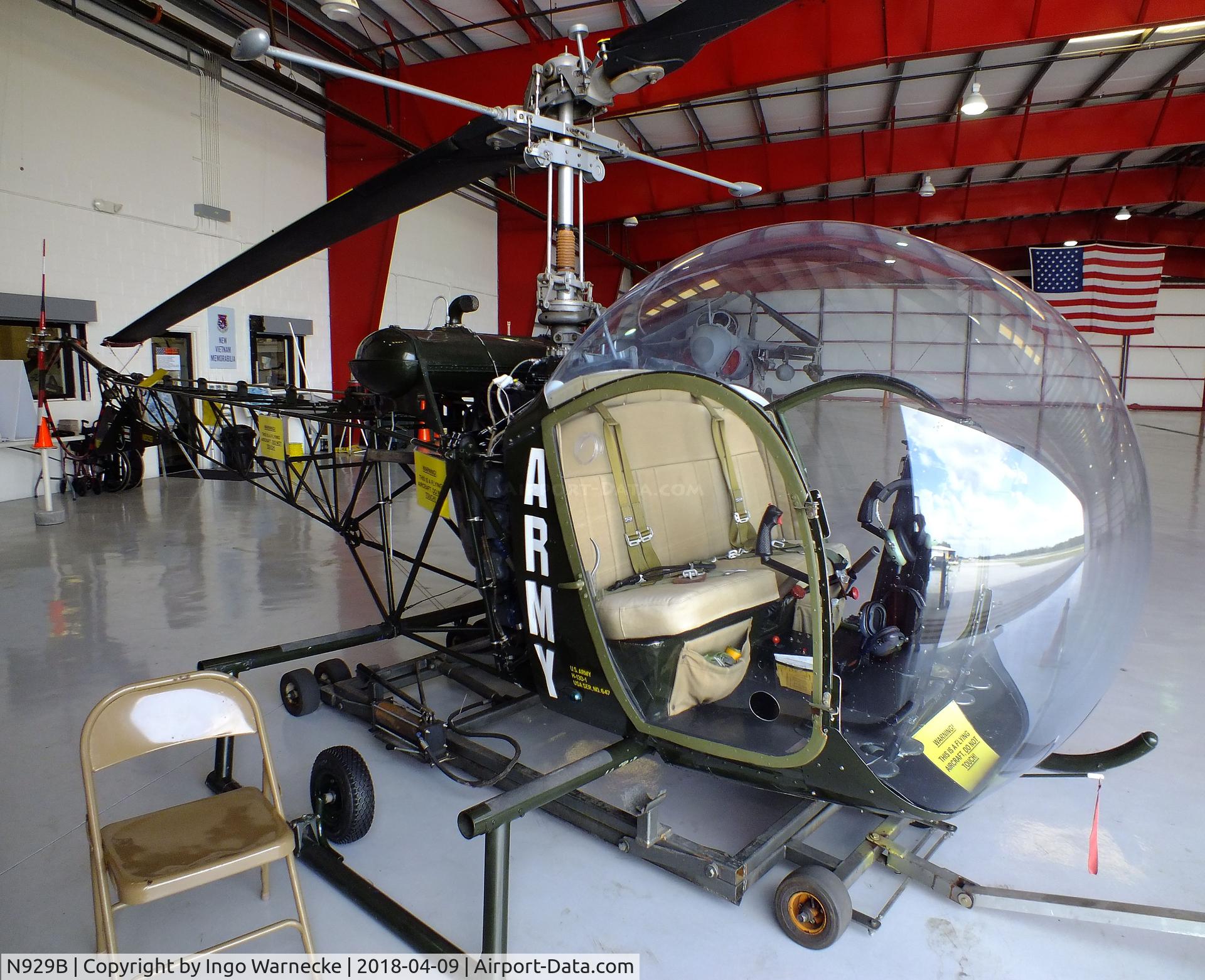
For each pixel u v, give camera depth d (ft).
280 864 6.18
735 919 5.58
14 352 20.66
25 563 14.73
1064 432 5.13
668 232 53.26
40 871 6.04
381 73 28.02
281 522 19.06
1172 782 7.41
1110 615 5.16
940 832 6.39
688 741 5.75
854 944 5.33
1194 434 41.98
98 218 22.29
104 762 4.53
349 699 8.47
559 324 7.17
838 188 46.93
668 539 6.97
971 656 5.32
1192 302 61.77
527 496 6.48
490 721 8.13
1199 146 39.14
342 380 32.40
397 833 6.64
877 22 21.79
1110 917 5.07
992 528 5.17
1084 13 20.02
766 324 6.02
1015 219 55.42
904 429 5.53
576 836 6.61
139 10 20.34
